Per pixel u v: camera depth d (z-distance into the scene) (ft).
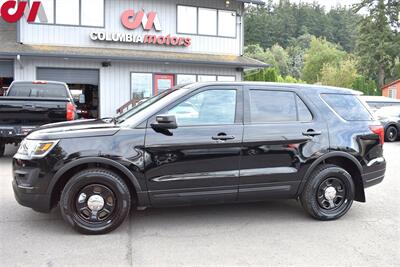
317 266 13.65
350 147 18.66
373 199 22.75
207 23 67.97
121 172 16.42
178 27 66.13
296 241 15.92
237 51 70.44
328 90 19.29
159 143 16.37
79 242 15.42
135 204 17.13
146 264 13.57
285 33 331.16
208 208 20.29
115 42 62.18
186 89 17.34
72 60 58.03
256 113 17.80
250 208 20.40
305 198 18.33
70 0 59.36
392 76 181.88
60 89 38.73
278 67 255.70
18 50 54.13
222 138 16.92
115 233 16.44
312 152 18.07
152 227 17.28
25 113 30.55
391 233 17.03
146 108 17.40
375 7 172.65
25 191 15.80
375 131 19.44
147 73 62.69
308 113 18.54
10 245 15.06
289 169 17.85
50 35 58.70
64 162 15.70
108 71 60.23
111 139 16.12
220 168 17.02
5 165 31.60
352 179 19.21
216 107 17.42
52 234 16.21
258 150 17.39
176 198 16.70
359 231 17.22
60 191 16.63
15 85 38.09
